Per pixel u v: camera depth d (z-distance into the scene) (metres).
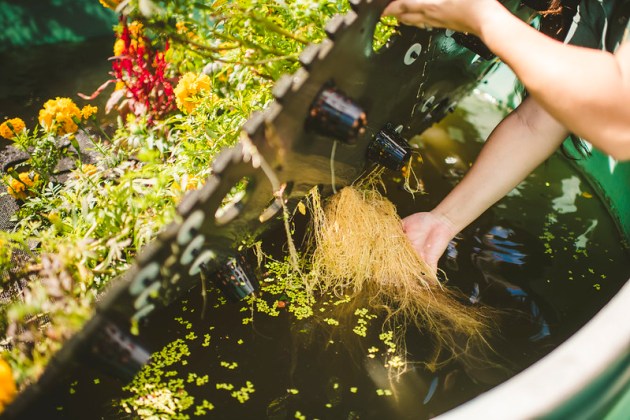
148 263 1.19
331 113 1.24
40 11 3.03
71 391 1.38
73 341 1.15
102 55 3.07
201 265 1.37
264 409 1.35
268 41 1.73
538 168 2.32
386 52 1.39
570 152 2.33
